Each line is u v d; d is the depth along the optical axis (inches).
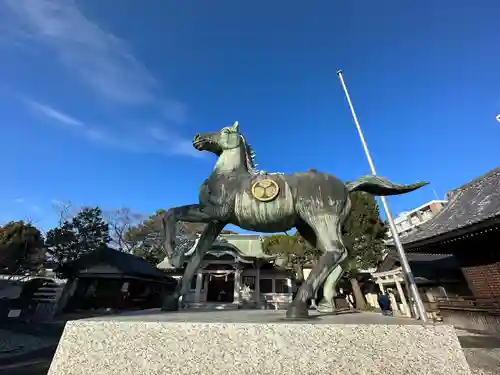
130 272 644.1
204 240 131.3
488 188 376.8
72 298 644.7
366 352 70.4
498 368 237.1
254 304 734.5
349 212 116.9
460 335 357.1
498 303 335.0
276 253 753.6
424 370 69.1
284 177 117.1
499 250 328.2
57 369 72.7
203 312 115.9
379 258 657.0
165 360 71.1
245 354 70.5
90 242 735.7
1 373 243.8
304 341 71.3
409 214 1472.7
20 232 595.5
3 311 515.8
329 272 98.4
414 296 347.9
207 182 125.6
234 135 134.6
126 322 75.9
